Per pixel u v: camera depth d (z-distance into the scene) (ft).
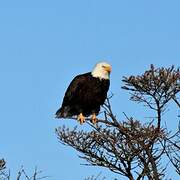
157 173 46.16
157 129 46.60
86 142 51.01
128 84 46.34
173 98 46.39
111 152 49.16
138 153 47.34
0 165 57.06
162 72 45.57
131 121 47.67
